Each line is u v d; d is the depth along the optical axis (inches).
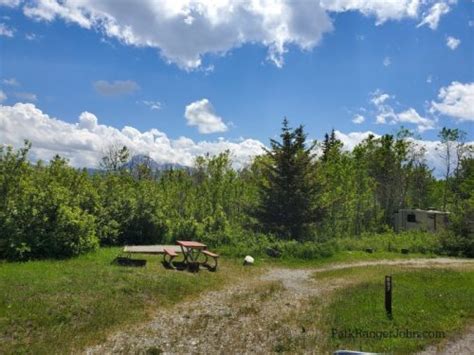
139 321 405.4
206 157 1638.8
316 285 628.7
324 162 1825.8
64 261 645.9
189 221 999.6
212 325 406.3
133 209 977.5
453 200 2400.3
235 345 352.2
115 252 780.6
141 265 663.1
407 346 333.1
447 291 543.5
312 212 1277.1
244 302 501.4
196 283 570.9
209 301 500.7
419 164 2709.2
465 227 1286.9
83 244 738.2
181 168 1724.9
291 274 732.7
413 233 1430.9
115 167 2052.2
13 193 745.6
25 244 656.4
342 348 332.8
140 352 329.7
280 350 337.4
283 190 1274.6
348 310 447.2
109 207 959.6
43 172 926.4
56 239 694.5
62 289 457.7
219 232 981.8
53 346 324.8
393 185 2511.1
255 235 1032.2
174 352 335.0
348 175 1702.8
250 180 1595.7
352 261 925.8
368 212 1948.8
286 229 1268.5
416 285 597.6
